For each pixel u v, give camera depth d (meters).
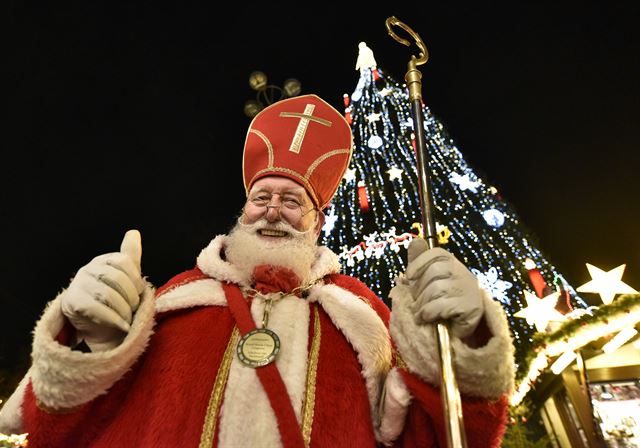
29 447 1.31
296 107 2.21
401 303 1.35
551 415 5.82
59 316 1.28
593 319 4.42
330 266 1.91
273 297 1.66
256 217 1.88
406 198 7.06
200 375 1.45
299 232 1.85
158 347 1.54
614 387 5.00
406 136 7.73
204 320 1.61
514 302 5.91
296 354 1.50
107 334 1.30
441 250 1.29
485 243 6.77
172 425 1.35
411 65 1.50
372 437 1.46
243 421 1.34
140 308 1.33
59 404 1.27
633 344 4.84
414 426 1.43
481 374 1.25
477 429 1.33
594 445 4.76
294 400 1.41
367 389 1.55
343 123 2.26
